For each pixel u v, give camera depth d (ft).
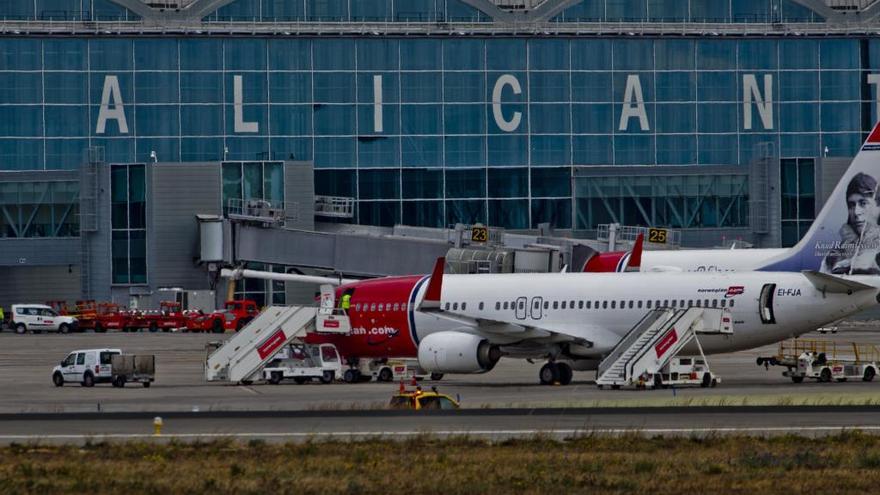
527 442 458.50
